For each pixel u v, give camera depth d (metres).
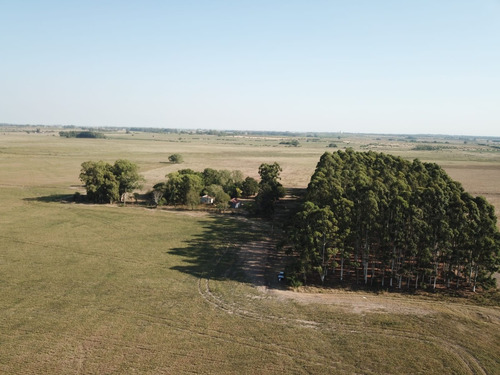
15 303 50.62
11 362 37.72
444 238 56.38
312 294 56.50
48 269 63.25
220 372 36.97
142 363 38.09
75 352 39.72
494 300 54.47
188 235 86.56
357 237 60.31
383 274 59.91
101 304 51.03
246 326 45.91
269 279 62.19
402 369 38.03
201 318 47.75
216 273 64.06
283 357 39.59
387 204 60.69
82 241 79.50
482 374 37.50
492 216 58.94
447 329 45.88
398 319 48.19
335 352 40.66
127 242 79.94
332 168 101.00
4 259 67.19
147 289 56.47
